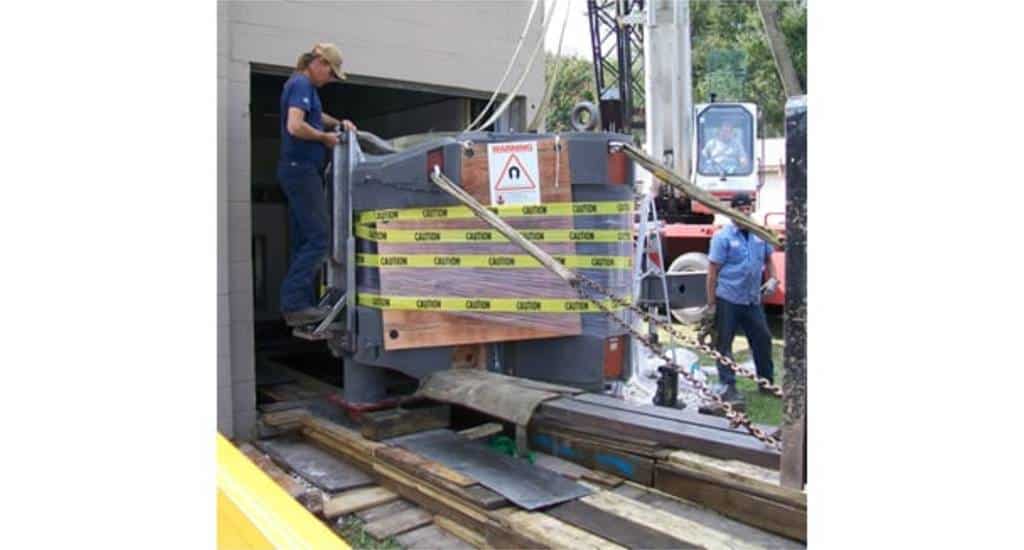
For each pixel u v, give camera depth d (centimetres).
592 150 446
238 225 555
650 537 314
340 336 503
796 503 311
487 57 697
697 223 1173
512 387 439
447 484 377
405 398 500
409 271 465
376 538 372
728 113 1130
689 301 665
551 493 360
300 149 506
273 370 693
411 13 649
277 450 509
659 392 507
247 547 227
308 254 512
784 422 292
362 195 483
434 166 454
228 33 550
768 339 665
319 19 599
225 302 537
